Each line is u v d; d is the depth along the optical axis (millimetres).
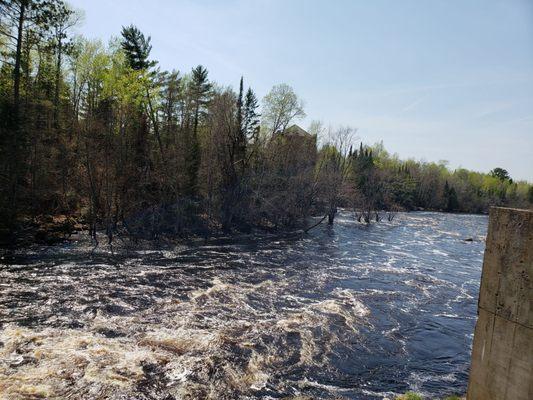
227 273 22625
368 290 20797
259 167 43625
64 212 33562
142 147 35906
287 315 16016
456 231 55438
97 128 29984
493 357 5266
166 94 41656
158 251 27938
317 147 51000
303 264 26656
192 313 15516
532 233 4719
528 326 4754
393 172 94312
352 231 47688
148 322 14266
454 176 122938
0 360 10648
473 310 18500
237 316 15555
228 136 38969
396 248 36625
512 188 127312
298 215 46688
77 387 9625
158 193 35344
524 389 4797
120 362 11016
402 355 13195
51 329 13062
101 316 14562
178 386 10117
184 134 39438
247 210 42312
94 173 30469
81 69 36188
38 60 38281
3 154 25094
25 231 27234
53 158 31812
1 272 19578
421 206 102688
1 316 13914
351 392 10586
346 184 52312
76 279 19250
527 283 4777
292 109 43625
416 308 18281
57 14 29500
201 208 39719
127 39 38500
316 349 13094
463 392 10875
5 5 25828
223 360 11688
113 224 32625
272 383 10758
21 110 28484
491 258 5332
